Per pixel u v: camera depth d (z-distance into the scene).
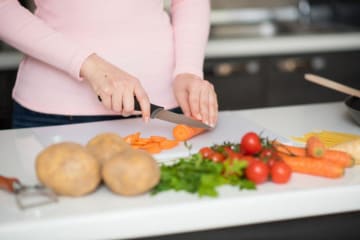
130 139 1.04
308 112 1.36
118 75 1.08
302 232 0.87
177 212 0.77
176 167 0.85
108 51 1.26
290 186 0.84
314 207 0.83
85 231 0.74
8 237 0.72
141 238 0.81
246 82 2.33
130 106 1.04
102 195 0.81
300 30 2.58
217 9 2.87
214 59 2.29
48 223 0.73
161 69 1.32
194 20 1.35
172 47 1.34
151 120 1.27
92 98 1.27
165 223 0.77
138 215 0.76
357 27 2.66
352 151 0.94
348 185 0.84
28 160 1.00
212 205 0.78
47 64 1.25
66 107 1.27
